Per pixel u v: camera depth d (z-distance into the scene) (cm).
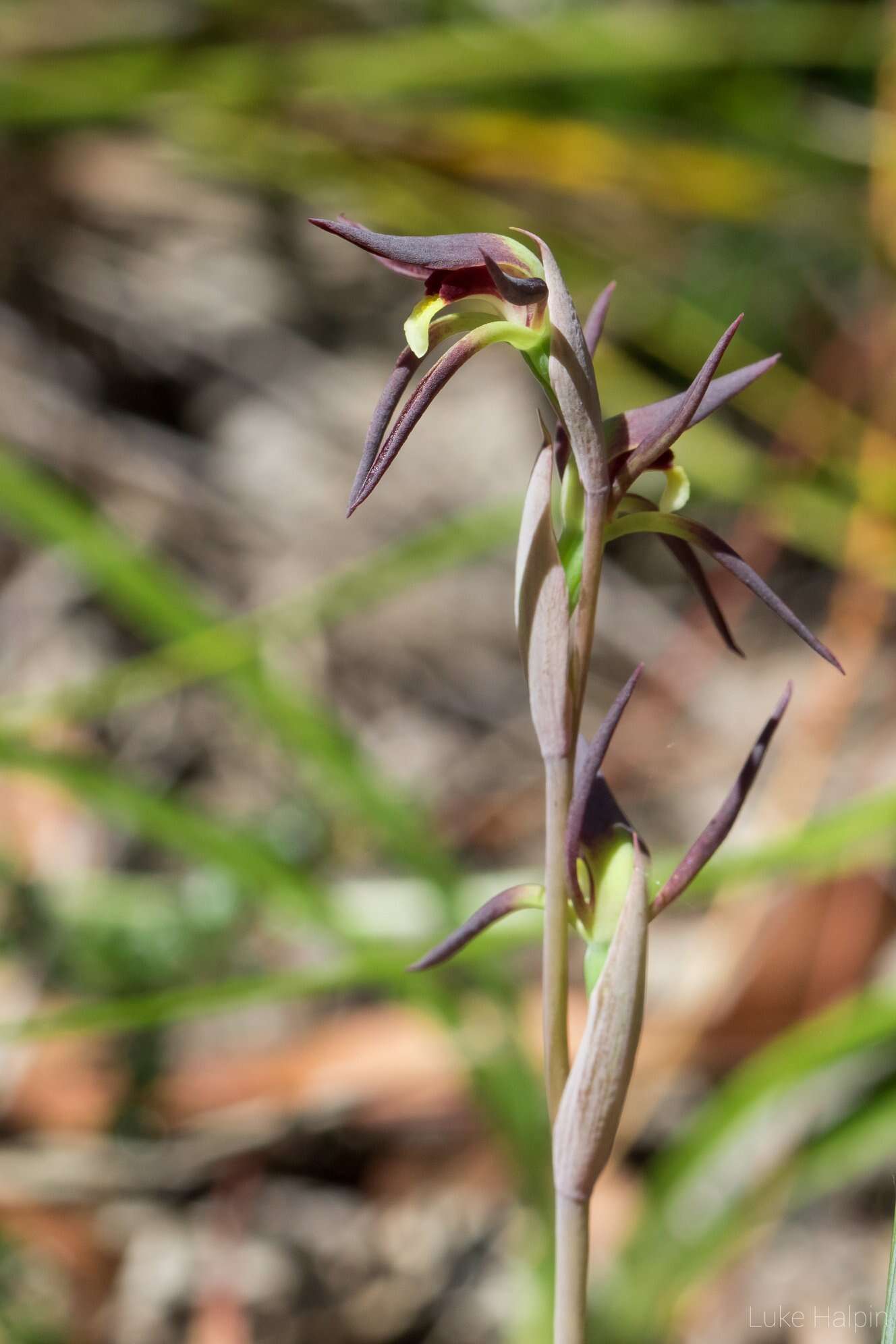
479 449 128
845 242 120
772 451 115
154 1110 79
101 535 75
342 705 111
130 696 79
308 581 117
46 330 129
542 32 113
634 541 124
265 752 103
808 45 115
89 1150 78
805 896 76
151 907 83
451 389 134
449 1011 66
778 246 123
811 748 97
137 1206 77
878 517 96
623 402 112
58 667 107
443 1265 78
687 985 81
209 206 141
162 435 127
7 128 123
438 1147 81
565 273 117
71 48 124
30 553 113
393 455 41
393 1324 75
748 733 107
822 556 99
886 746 97
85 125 121
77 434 122
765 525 105
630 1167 78
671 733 109
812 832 65
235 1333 73
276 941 86
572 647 42
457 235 41
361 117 116
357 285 142
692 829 102
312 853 90
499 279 41
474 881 70
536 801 105
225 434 128
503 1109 65
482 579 121
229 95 115
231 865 67
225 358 133
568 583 42
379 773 74
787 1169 64
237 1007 85
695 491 109
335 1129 82
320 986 63
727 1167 66
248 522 122
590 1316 61
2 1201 74
